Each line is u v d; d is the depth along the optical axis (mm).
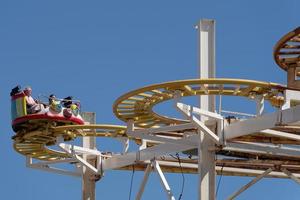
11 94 59031
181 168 63375
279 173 67938
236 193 61094
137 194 60906
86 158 65500
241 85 50375
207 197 54250
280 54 50500
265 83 50031
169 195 57625
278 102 53719
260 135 57688
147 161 61656
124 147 63344
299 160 62375
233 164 63969
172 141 56469
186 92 51906
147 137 56812
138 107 55375
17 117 58812
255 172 67312
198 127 53094
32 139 61188
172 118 57906
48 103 58875
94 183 65688
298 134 58312
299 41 48969
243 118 55531
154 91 52406
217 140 53750
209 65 53219
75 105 59500
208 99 54312
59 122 59344
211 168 54531
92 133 62156
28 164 67125
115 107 54688
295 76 51281
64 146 62688
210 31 53562
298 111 50469
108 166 64562
